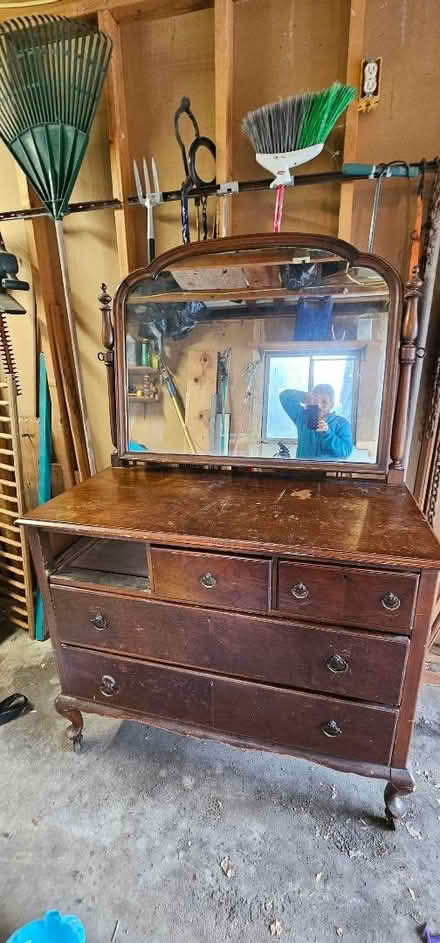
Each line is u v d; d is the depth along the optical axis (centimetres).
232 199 138
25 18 120
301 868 105
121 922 96
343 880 103
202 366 139
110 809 119
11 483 177
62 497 121
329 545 89
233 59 128
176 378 142
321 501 113
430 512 148
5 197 160
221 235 134
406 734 99
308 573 92
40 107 123
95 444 186
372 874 103
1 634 193
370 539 91
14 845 111
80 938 88
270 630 99
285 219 138
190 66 132
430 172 122
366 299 121
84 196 153
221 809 118
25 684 163
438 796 120
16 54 118
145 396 145
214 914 97
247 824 114
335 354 127
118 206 143
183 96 135
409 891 100
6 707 149
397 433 121
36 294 166
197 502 114
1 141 152
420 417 147
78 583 113
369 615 92
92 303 166
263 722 109
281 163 121
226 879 103
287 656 100
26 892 102
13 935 88
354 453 128
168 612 106
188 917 97
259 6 122
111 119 135
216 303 134
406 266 134
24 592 196
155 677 114
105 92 134
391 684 95
